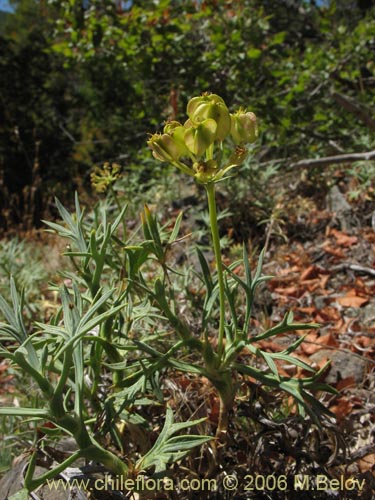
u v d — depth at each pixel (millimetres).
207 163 1338
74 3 6371
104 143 11992
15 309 1448
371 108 5688
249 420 1858
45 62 16125
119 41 6352
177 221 1798
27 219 7188
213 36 6117
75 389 1404
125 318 1868
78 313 1422
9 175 14523
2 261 3842
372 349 2605
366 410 2180
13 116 15352
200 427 1803
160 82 6855
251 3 6762
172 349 1553
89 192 7629
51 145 15461
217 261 1483
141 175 6184
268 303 3188
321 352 2562
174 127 1418
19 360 1295
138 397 1812
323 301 3197
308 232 4160
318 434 1790
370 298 3141
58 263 4344
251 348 1560
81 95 15812
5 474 2051
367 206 4184
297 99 6152
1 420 2545
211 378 1597
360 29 6520
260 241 4176
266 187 4566
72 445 1958
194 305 2693
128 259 1700
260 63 6289
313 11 8211
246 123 1388
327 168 5156
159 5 6055
